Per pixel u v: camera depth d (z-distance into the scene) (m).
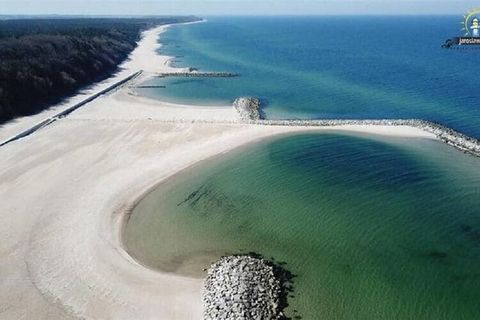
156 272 30.45
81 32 137.38
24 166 46.66
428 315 26.44
